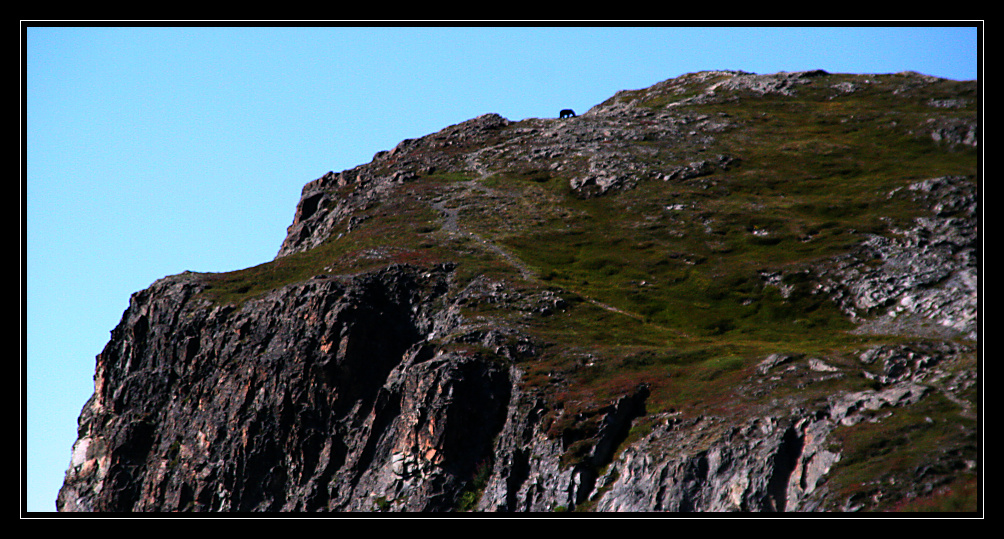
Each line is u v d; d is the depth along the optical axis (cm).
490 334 19525
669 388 16612
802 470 13100
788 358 16138
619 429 16012
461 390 17725
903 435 12700
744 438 14088
